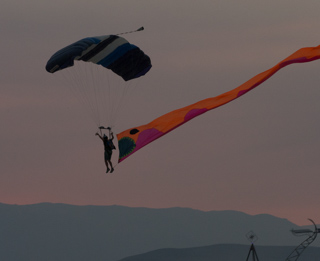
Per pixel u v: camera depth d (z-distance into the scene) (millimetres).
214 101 101438
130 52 173250
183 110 102562
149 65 180750
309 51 100562
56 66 160875
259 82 99688
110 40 169625
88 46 162125
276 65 100500
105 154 143375
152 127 103188
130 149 100625
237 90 100750
